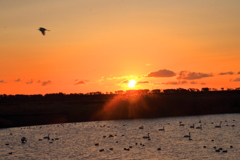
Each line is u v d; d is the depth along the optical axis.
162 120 137.50
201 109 168.25
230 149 75.25
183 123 125.88
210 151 73.31
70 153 73.19
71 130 110.50
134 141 86.19
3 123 126.38
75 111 151.25
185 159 66.94
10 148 79.75
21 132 107.12
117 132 103.69
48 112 147.00
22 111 149.38
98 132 104.62
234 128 109.38
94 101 180.75
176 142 83.75
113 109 153.25
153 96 168.12
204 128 110.12
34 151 75.94
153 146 78.94
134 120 139.25
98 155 70.81
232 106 178.50
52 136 97.56
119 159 67.31
